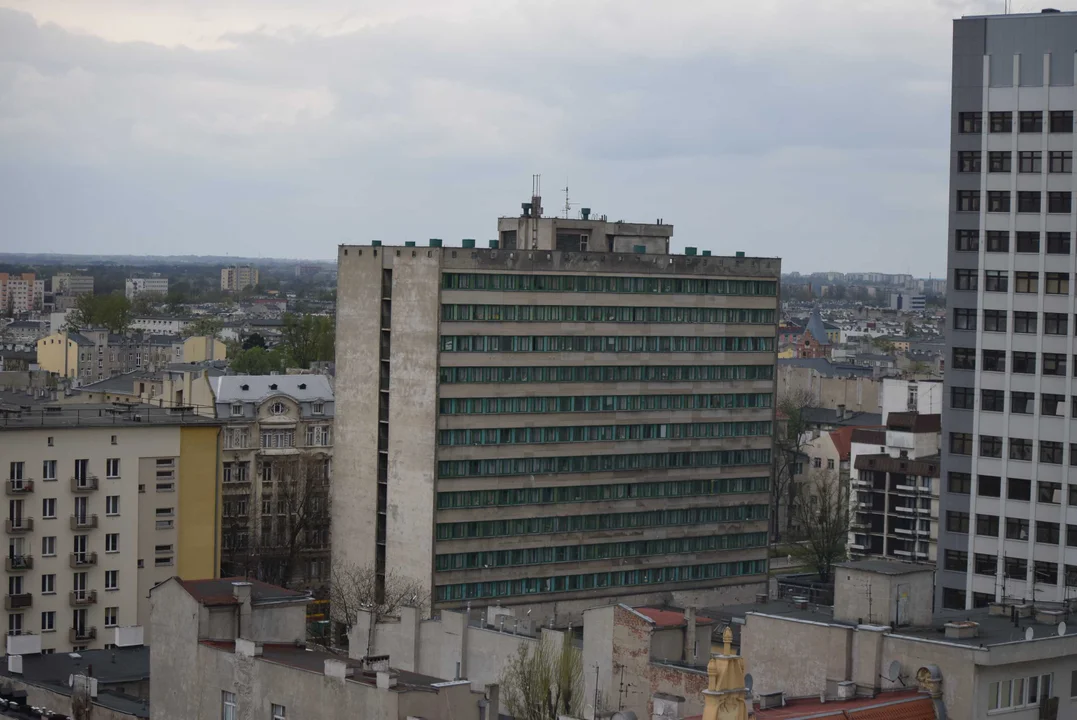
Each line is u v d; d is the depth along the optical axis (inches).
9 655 6343.5
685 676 5438.0
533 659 5856.3
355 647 6879.9
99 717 5561.0
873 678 5002.5
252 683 5024.6
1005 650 4881.9
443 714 4687.5
